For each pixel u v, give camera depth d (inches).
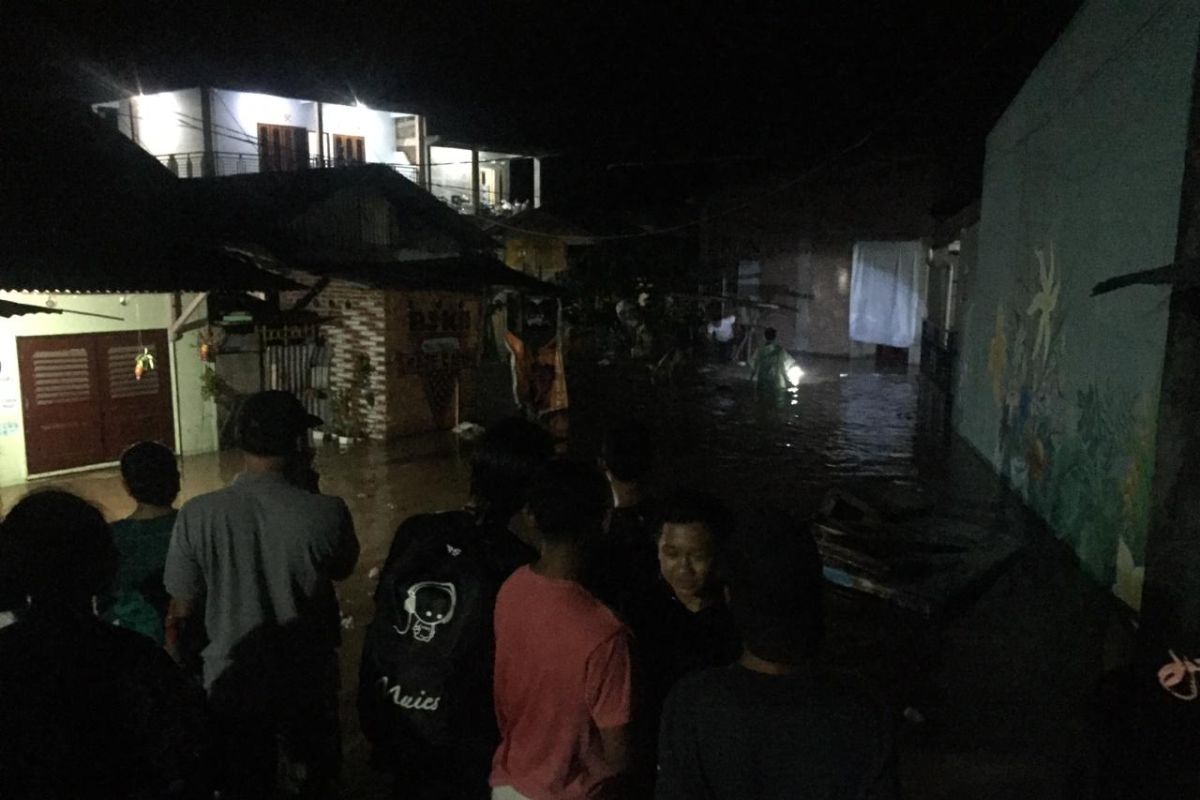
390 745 120.9
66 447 502.6
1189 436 181.2
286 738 147.6
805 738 83.9
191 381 548.4
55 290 397.7
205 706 107.2
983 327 577.0
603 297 1145.4
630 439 161.0
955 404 666.8
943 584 304.5
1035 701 236.8
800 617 85.9
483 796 120.6
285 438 142.1
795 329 1195.3
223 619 141.2
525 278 693.3
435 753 119.0
